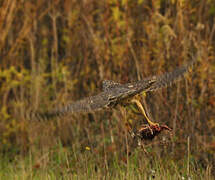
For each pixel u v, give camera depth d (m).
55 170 11.17
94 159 11.12
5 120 15.27
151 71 12.92
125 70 13.28
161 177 9.79
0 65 15.59
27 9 15.95
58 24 16.59
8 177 11.28
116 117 11.81
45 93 14.90
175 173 10.08
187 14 13.24
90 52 14.91
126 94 6.10
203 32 14.01
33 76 14.91
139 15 14.67
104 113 12.83
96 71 14.35
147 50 13.34
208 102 12.38
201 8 14.28
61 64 15.23
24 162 12.49
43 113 5.55
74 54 15.55
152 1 13.77
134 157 10.84
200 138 11.84
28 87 15.41
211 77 12.99
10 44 16.02
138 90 6.07
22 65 15.98
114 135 12.50
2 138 14.64
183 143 11.54
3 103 15.29
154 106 11.88
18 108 14.90
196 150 11.48
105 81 6.94
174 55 12.70
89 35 14.96
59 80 14.90
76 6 15.71
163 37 13.09
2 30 15.47
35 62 15.73
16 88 15.17
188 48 12.68
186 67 5.91
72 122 13.69
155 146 10.87
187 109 12.05
